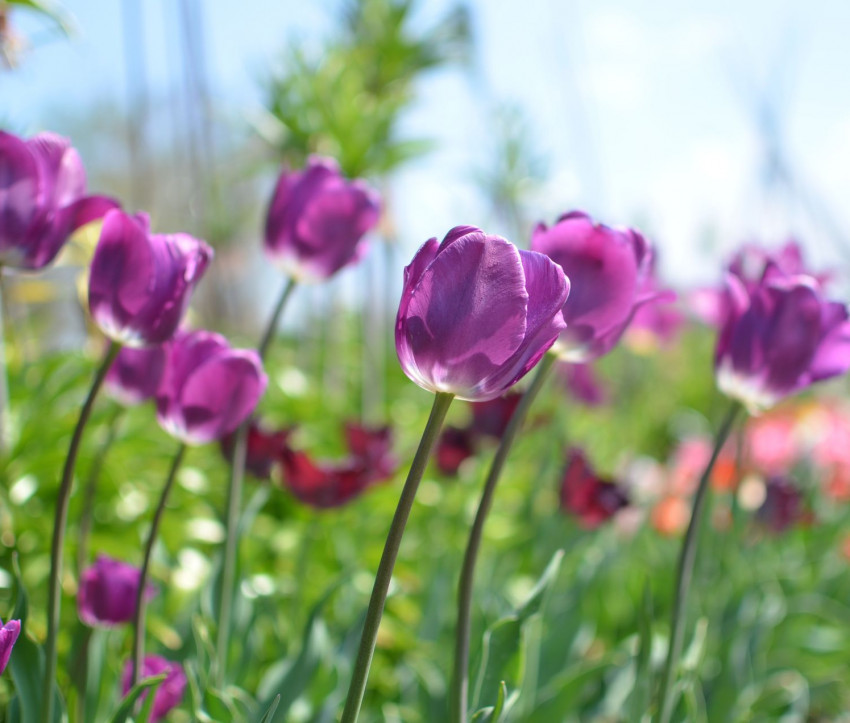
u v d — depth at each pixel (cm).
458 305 54
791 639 124
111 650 80
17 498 99
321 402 186
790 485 127
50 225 64
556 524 120
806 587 142
